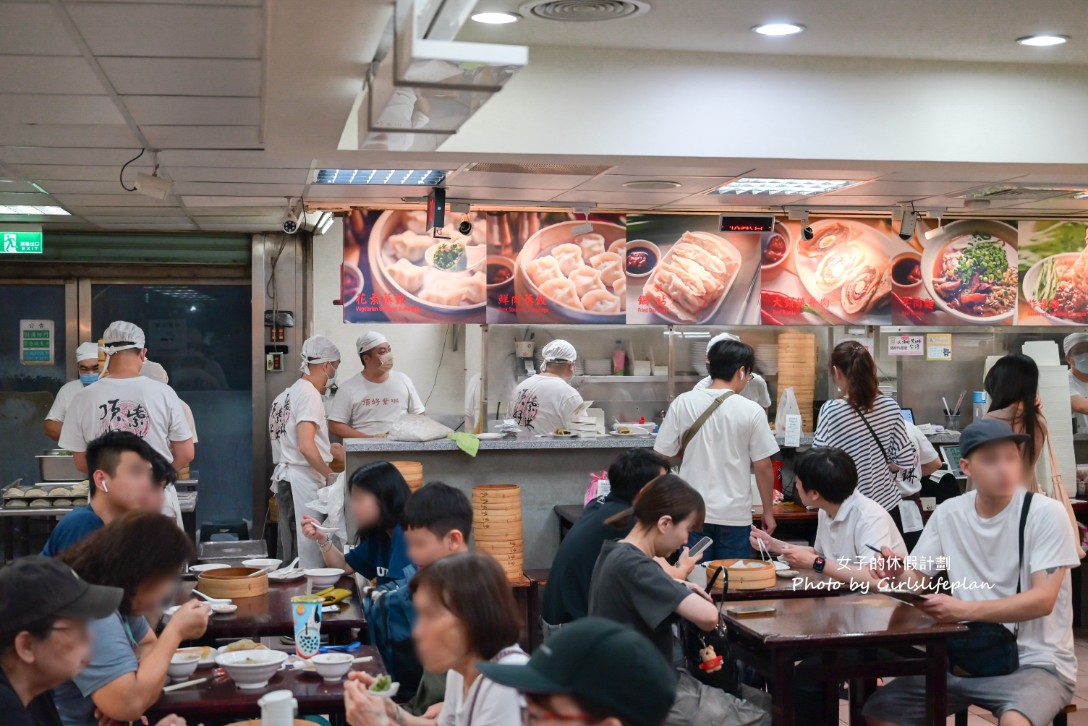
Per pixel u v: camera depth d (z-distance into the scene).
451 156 5.02
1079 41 4.84
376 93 3.61
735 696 3.94
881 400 5.67
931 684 3.64
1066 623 3.81
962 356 8.55
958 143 5.22
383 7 3.01
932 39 4.79
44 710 2.61
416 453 6.58
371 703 2.73
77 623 2.33
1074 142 5.33
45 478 7.58
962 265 8.42
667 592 3.53
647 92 4.97
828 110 5.11
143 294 8.93
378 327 9.34
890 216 8.30
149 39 3.47
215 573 4.52
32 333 8.77
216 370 9.04
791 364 8.46
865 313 8.31
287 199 7.16
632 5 4.24
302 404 6.64
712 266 8.12
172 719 2.78
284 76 3.70
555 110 4.91
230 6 3.14
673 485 3.75
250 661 3.24
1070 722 5.19
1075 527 4.71
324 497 6.32
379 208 7.63
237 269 8.98
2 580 2.33
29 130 4.90
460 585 2.51
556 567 4.32
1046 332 8.70
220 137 5.05
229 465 9.06
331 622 3.97
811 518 6.61
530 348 8.34
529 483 6.76
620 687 1.49
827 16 4.42
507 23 4.52
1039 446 4.71
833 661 4.23
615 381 8.48
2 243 8.06
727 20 4.47
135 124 4.76
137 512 2.99
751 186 6.78
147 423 5.50
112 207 7.41
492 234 7.82
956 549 3.95
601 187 6.79
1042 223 8.49
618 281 8.01
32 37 3.44
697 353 8.52
